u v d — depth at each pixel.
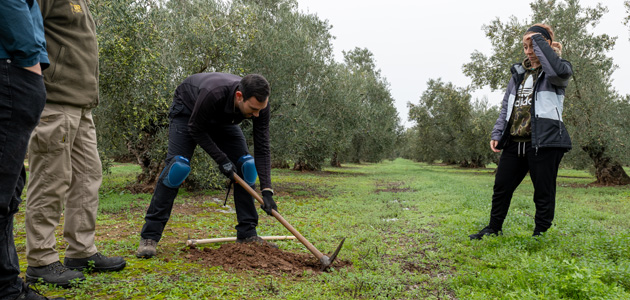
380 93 26.75
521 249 3.57
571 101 14.21
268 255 3.29
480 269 3.08
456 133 31.20
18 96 1.68
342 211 6.96
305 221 5.73
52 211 2.44
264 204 3.25
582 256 3.12
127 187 9.28
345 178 18.05
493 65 16.17
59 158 2.41
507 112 4.14
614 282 2.43
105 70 7.34
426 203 8.05
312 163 17.83
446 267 3.21
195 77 3.40
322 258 3.12
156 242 3.26
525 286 2.53
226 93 3.09
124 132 8.11
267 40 10.34
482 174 24.58
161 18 8.05
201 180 8.99
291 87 11.45
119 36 7.07
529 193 10.69
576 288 2.33
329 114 13.70
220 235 4.43
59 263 2.51
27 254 2.42
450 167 37.66
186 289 2.45
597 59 14.42
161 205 3.25
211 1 9.48
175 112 3.43
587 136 14.16
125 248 3.51
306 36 11.84
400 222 5.66
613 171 15.22
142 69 7.13
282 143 10.09
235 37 8.93
